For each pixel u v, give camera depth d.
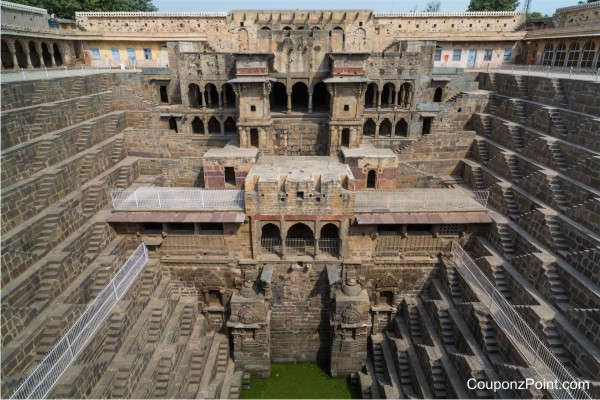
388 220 27.02
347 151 34.38
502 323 21.78
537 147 29.89
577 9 47.84
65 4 61.22
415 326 27.92
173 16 53.41
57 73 33.50
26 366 18.28
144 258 27.80
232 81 32.91
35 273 20.88
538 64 50.59
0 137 23.81
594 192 23.17
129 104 39.00
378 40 39.94
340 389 27.69
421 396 23.47
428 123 39.88
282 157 34.91
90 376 18.72
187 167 34.91
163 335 25.16
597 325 18.30
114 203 28.14
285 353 30.52
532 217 25.81
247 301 27.12
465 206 28.77
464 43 52.25
